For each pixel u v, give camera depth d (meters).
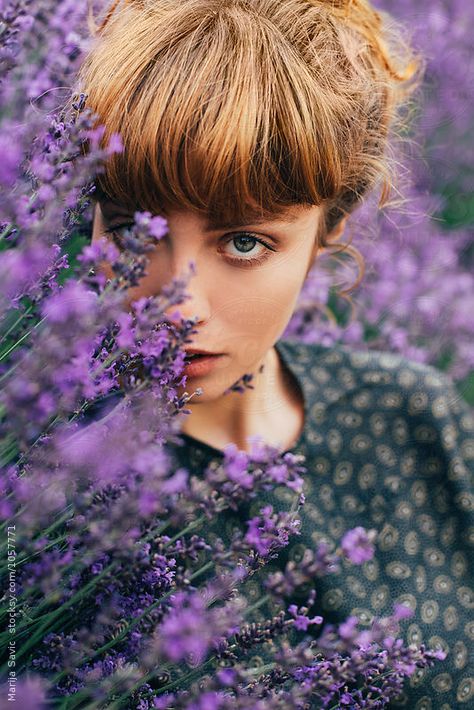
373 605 0.76
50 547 0.55
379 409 0.83
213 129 0.57
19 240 0.53
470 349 1.26
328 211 0.68
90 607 0.55
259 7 0.63
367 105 0.66
